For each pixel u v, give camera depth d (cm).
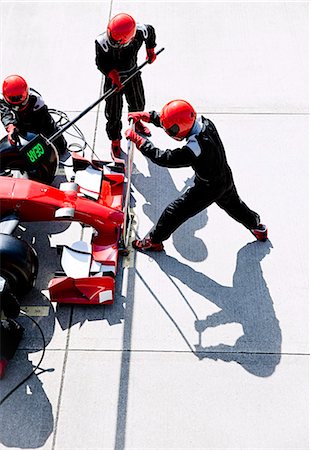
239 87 558
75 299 395
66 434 349
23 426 353
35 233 446
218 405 361
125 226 422
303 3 640
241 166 495
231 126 525
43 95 550
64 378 371
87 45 596
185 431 351
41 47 595
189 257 435
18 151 426
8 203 386
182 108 335
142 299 410
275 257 436
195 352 384
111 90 424
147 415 357
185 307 407
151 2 640
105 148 508
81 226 450
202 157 345
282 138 515
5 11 633
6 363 369
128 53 419
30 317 398
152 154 360
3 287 343
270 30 612
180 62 580
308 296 413
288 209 465
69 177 468
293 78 565
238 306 408
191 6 637
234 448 345
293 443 347
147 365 377
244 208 410
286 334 393
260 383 371
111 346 386
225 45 597
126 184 479
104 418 355
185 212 388
